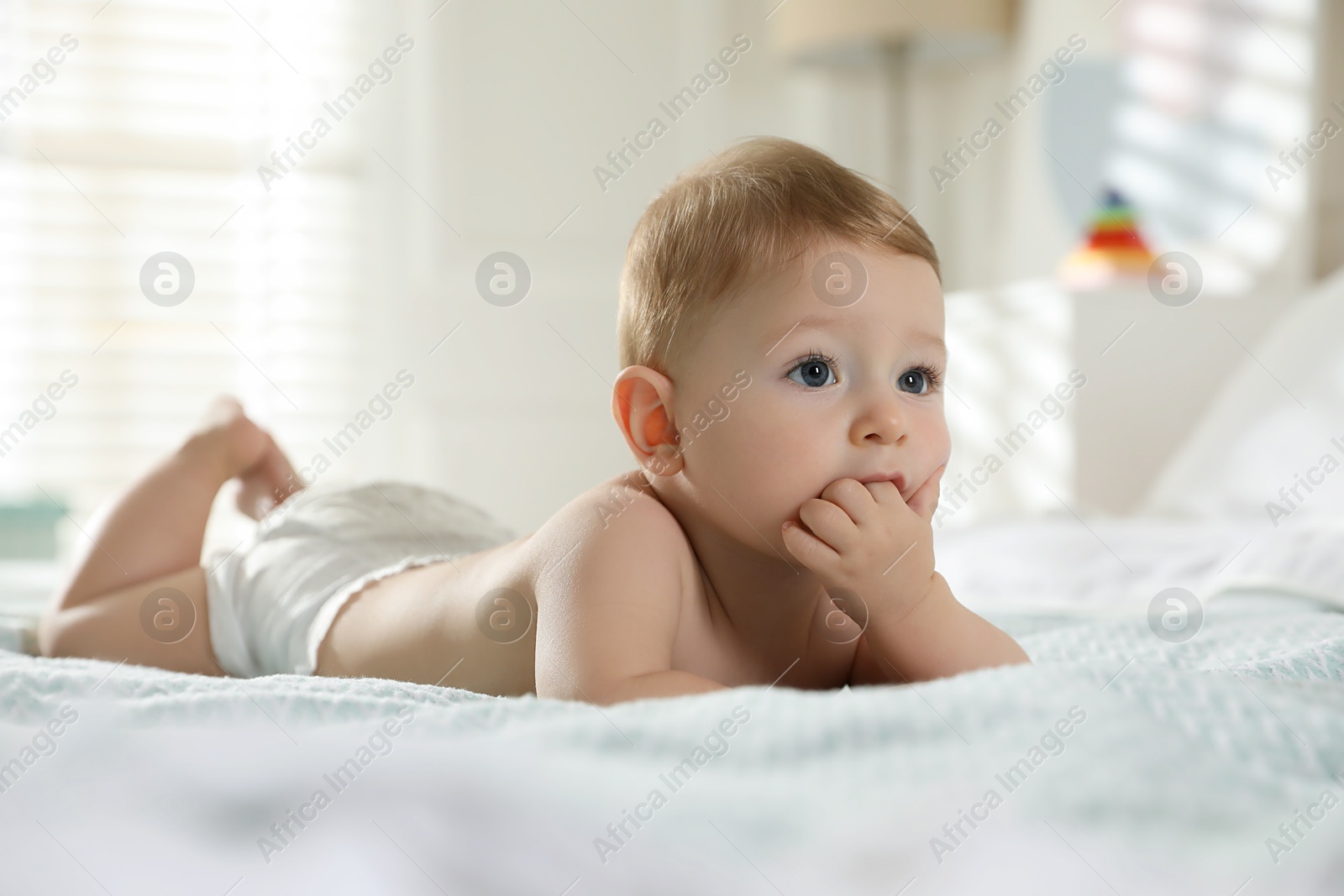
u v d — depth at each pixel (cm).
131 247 300
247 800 40
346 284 314
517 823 37
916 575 72
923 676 73
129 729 48
